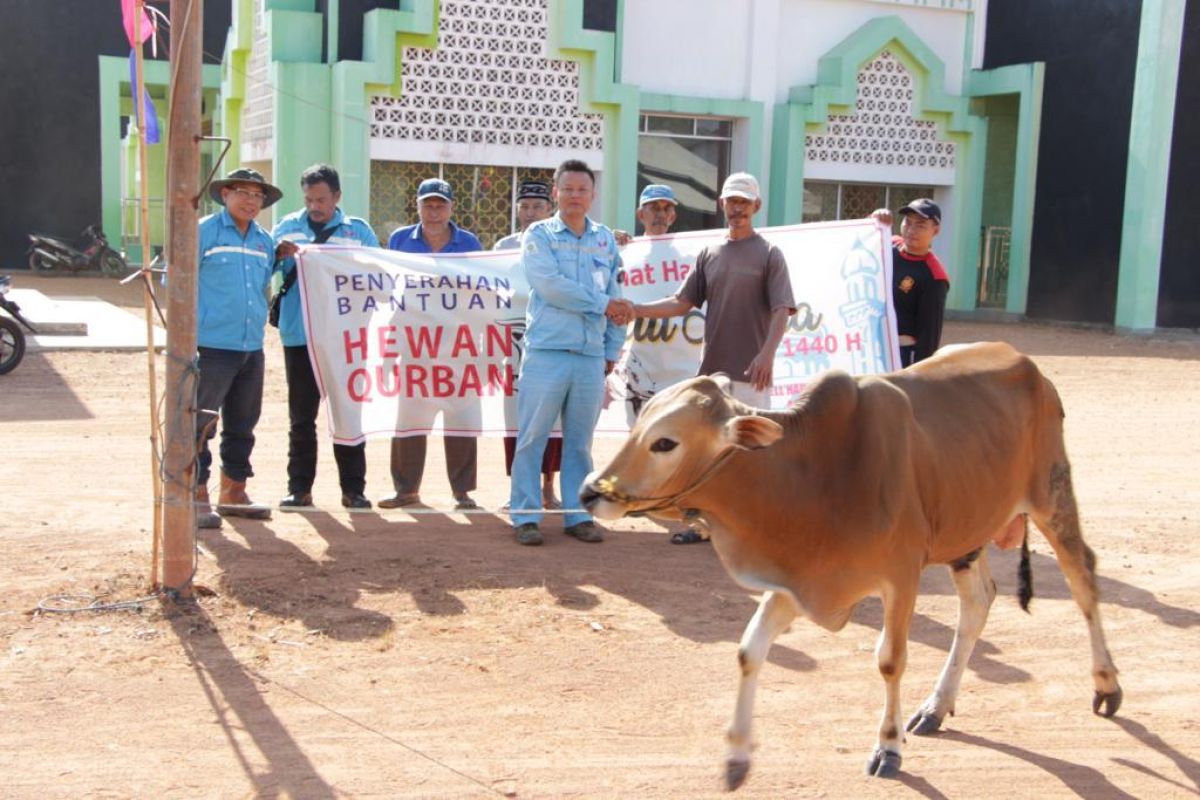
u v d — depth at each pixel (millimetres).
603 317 8219
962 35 26000
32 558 7445
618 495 4520
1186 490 10844
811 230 8711
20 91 28422
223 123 24156
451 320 8828
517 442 8305
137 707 5473
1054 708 5926
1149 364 19781
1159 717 5840
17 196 28750
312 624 6562
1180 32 23719
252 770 4926
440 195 9055
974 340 22531
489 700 5707
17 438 11227
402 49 20125
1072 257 25688
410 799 4738
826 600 4895
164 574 6770
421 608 6887
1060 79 25750
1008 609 7430
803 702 5879
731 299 8133
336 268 8609
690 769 5090
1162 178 24047
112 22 28781
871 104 24766
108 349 16609
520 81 20953
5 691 5570
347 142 19891
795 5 24297
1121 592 7773
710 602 7219
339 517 8812
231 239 8008
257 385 8461
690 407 4547
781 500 4703
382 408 8773
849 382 4898
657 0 22969
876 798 4902
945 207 25984
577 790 4871
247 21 22406
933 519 5207
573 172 7957
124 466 10195
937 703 5617
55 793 4676
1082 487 10898
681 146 23797
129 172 28172
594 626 6723
